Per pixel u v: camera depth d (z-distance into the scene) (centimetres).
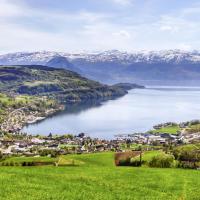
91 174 5294
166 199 3869
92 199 3572
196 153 15338
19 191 3581
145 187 4469
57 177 4669
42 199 3359
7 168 5462
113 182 4653
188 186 4609
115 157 12788
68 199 3466
